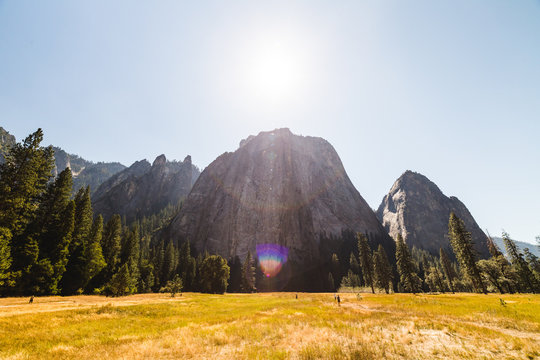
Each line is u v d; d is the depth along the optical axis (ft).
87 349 36.06
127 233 279.90
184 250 378.53
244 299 165.89
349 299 146.00
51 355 32.78
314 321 60.39
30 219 149.28
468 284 291.99
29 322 51.37
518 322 51.47
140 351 34.40
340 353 32.89
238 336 44.73
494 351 33.71
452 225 190.19
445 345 36.99
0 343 37.81
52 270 140.87
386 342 38.78
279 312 82.84
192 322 62.49
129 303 99.86
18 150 132.26
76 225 179.22
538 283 188.85
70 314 64.49
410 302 107.55
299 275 432.66
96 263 184.24
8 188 122.83
